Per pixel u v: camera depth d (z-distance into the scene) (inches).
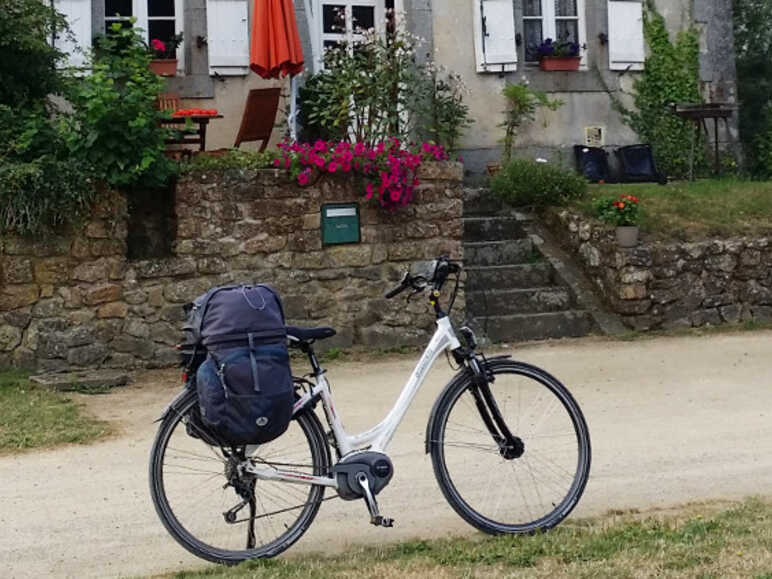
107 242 345.4
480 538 171.0
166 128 385.7
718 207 426.0
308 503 165.5
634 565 151.3
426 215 374.6
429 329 374.9
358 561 158.9
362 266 369.7
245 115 424.2
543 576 148.0
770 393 286.4
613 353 351.6
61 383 314.2
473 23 506.3
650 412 268.4
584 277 408.5
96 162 343.3
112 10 466.9
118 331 347.3
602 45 524.7
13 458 237.3
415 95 481.7
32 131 342.3
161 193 370.0
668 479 207.2
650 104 532.4
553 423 180.1
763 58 637.9
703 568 149.5
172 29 473.4
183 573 157.6
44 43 362.9
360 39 506.3
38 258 338.3
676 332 386.0
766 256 403.9
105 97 341.1
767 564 150.1
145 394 310.8
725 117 510.9
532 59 524.4
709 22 541.6
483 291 394.6
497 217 436.1
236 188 358.0
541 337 385.1
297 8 487.5
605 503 191.8
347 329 368.5
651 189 449.7
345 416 271.9
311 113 467.5
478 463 184.1
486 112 507.8
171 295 352.5
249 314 155.9
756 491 197.5
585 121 522.3
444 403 173.5
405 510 190.7
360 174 368.5
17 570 164.4
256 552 163.0
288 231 363.3
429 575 150.1
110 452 241.3
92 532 182.9
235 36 469.7
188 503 168.4
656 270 390.0
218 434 156.6
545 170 442.6
